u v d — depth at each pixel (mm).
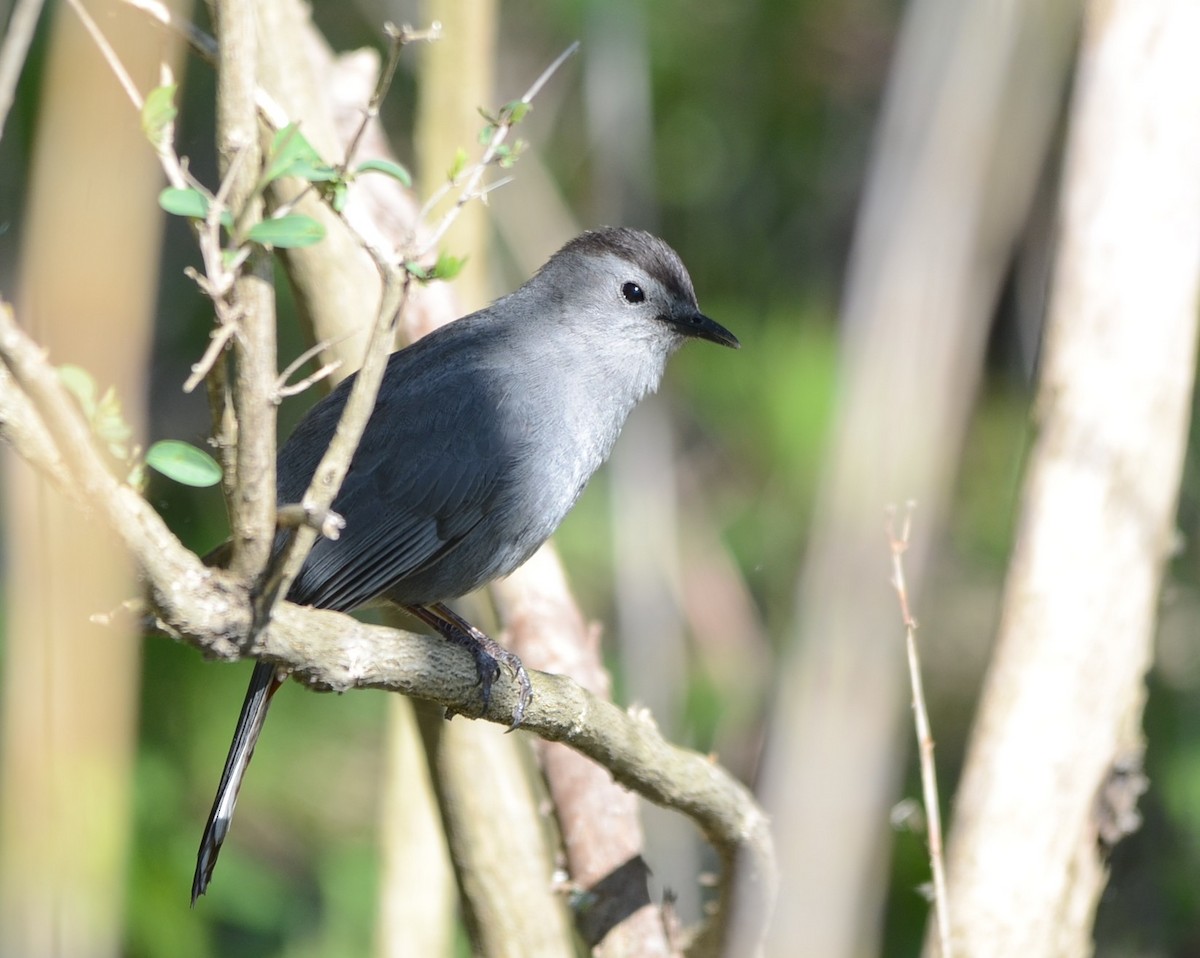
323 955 13016
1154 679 14375
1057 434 8445
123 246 5832
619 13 15930
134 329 5832
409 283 5492
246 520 5426
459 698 7031
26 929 5855
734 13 16953
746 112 17016
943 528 13898
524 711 7277
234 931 12977
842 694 5594
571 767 8852
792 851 5457
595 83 15797
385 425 9016
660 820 13883
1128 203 8484
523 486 9188
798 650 5703
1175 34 8531
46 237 5785
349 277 8695
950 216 5875
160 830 12352
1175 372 8469
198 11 9422
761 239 16984
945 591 16078
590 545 15469
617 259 9875
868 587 5699
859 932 5398
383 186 9516
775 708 5750
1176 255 8477
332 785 14008
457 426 9062
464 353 9430
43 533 5402
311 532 5465
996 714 8273
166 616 5504
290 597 8555
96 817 7465
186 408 14445
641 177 15969
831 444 6535
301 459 8648
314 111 8820
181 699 12984
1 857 5859
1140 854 14188
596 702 7621
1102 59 8570
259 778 13531
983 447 15664
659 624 14516
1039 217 11711
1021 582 8375
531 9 16422
